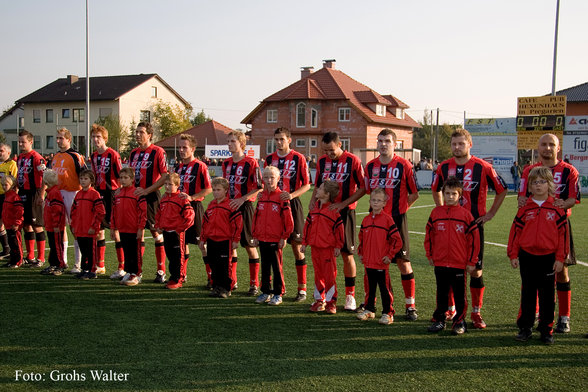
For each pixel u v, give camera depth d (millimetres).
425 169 28531
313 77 40156
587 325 4746
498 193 4789
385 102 39625
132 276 6289
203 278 6711
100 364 3699
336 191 5133
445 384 3404
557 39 22062
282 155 6086
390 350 4055
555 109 22703
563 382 3451
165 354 3908
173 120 51875
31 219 7297
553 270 4289
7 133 53469
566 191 4625
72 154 7055
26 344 4102
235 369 3625
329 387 3340
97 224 6477
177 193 6145
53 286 6133
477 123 28219
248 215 6016
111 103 49312
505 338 4387
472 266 4457
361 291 6117
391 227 4793
